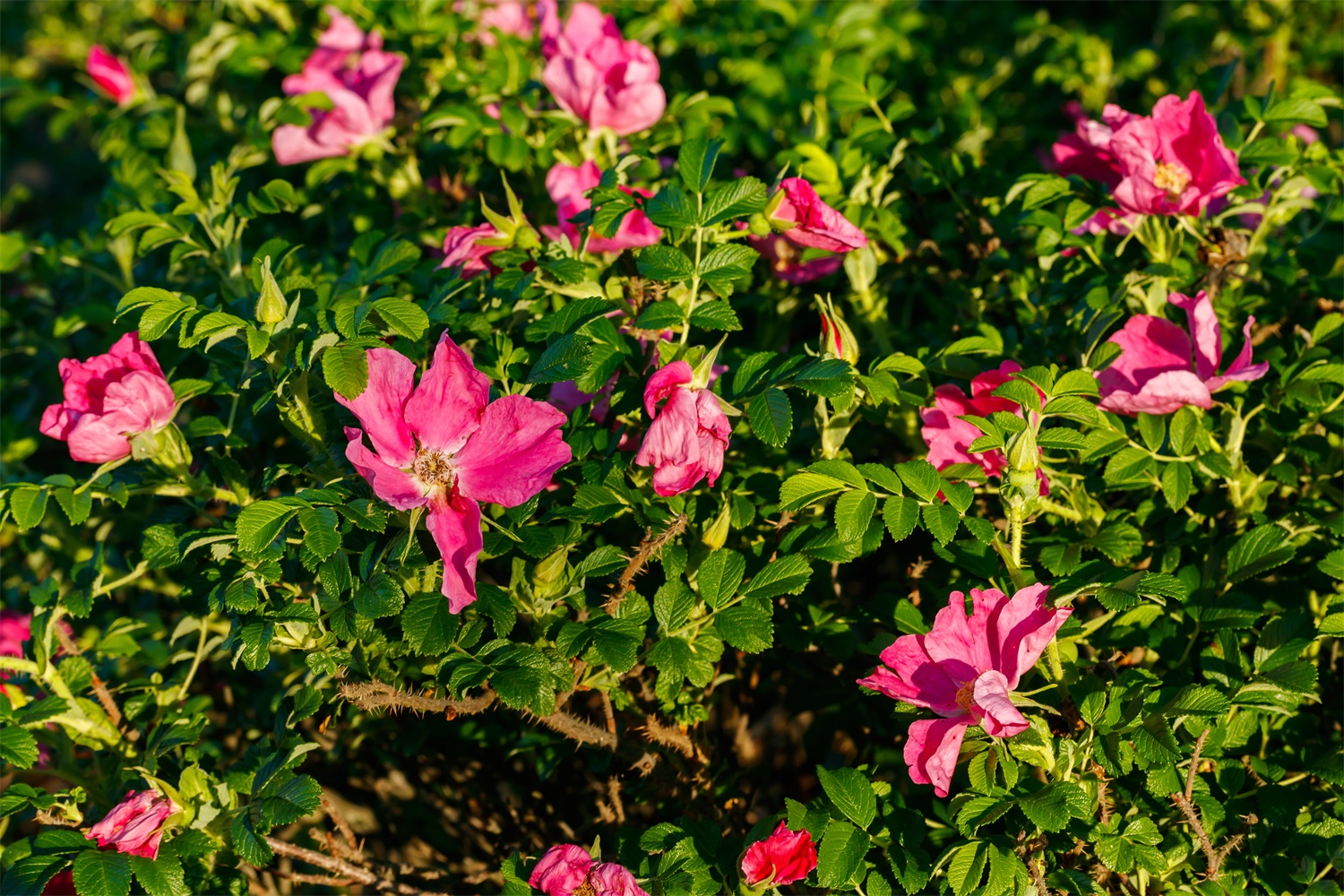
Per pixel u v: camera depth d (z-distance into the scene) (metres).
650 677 1.99
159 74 4.16
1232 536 1.93
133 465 1.97
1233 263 2.16
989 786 1.57
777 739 2.75
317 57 3.01
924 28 4.03
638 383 1.80
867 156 2.38
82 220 4.27
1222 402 2.05
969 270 2.53
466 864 2.52
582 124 2.41
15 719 1.81
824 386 1.61
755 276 2.49
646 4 3.53
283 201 2.23
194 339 1.66
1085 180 2.33
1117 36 4.22
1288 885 1.67
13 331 3.13
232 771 1.83
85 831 1.76
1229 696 1.70
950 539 1.60
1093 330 2.00
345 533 1.72
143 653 2.23
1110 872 1.74
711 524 1.78
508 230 1.91
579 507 1.68
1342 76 4.14
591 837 2.24
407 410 1.59
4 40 5.70
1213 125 2.02
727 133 2.95
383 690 1.60
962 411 1.83
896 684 1.60
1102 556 1.93
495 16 3.21
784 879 1.61
